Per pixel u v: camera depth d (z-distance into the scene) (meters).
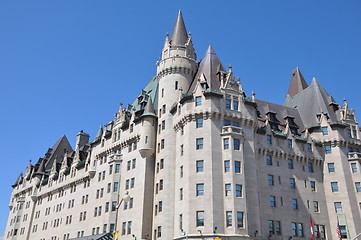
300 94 80.62
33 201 99.19
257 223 52.22
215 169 52.59
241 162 53.81
